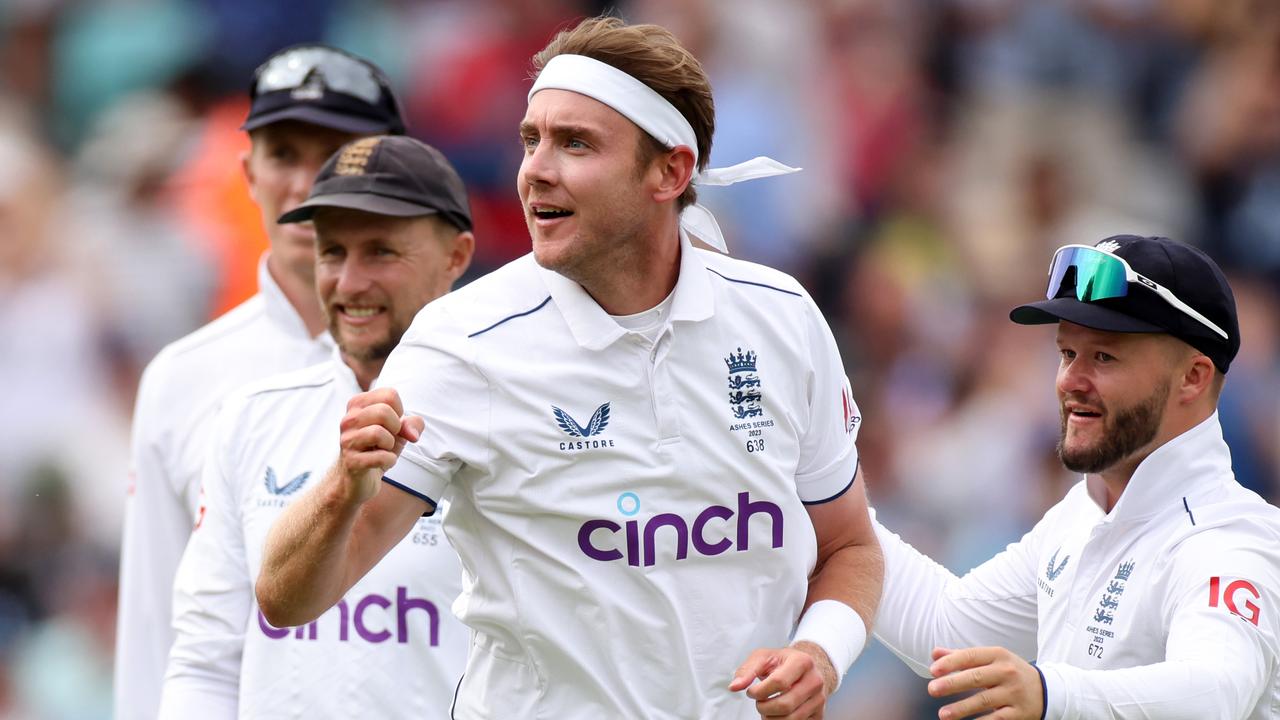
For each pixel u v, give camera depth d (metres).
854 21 44.69
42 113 44.50
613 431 13.27
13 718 34.16
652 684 13.42
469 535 13.59
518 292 13.54
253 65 43.41
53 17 44.94
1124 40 46.31
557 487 13.22
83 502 37.22
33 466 37.31
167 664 18.77
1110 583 14.71
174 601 16.73
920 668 16.58
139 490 18.91
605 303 13.50
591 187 13.05
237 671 16.42
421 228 16.48
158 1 44.62
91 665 34.75
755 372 13.66
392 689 15.88
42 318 38.62
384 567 16.02
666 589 13.34
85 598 35.97
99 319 38.66
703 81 13.56
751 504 13.57
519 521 13.31
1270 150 44.38
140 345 38.41
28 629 35.34
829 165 42.56
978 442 36.19
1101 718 12.97
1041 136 44.19
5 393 37.97
